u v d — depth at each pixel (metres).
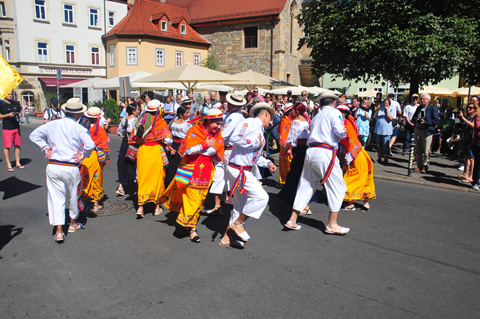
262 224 5.59
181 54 31.88
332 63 15.77
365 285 3.73
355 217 5.92
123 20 31.89
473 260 4.34
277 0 30.14
